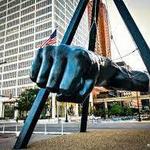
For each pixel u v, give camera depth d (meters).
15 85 75.81
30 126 7.27
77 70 1.92
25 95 54.19
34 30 75.75
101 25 103.31
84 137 8.67
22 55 77.00
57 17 74.38
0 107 73.44
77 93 1.95
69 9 84.75
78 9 7.91
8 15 85.25
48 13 73.38
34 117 7.30
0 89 79.50
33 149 6.68
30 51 75.25
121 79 2.64
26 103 52.84
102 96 97.00
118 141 7.24
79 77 1.92
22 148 7.08
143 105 94.06
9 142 9.73
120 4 6.33
